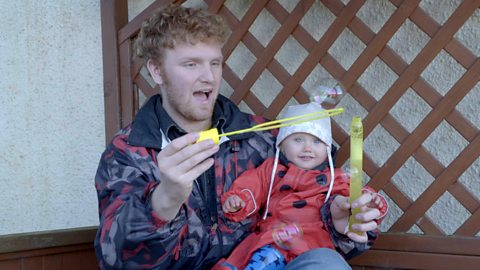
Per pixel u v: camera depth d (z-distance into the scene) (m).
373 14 2.12
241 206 1.58
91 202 2.44
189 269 1.58
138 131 1.60
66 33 2.46
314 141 1.73
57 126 2.48
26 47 2.51
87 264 1.74
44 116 2.50
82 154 2.45
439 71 2.05
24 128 2.52
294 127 1.72
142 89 2.13
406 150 1.85
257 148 1.76
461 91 1.78
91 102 2.44
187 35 1.55
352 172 1.35
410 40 2.06
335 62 1.95
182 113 1.62
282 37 2.02
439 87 2.05
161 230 1.27
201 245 1.57
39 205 2.51
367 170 1.91
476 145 1.76
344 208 1.43
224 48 2.09
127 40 2.15
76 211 2.46
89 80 2.44
